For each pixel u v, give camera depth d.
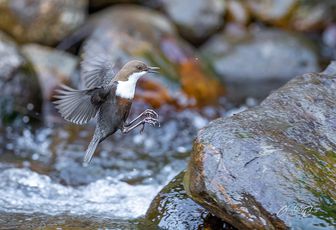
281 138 6.73
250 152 6.43
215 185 6.25
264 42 18.92
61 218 7.85
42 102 14.41
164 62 15.87
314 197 6.09
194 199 6.53
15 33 16.34
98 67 7.25
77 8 17.08
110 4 18.42
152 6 18.73
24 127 13.46
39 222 7.61
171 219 7.44
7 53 14.02
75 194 9.41
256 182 6.20
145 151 12.17
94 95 6.86
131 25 16.84
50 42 16.84
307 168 6.35
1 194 9.08
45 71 15.07
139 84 14.98
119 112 7.13
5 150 11.94
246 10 20.09
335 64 8.27
